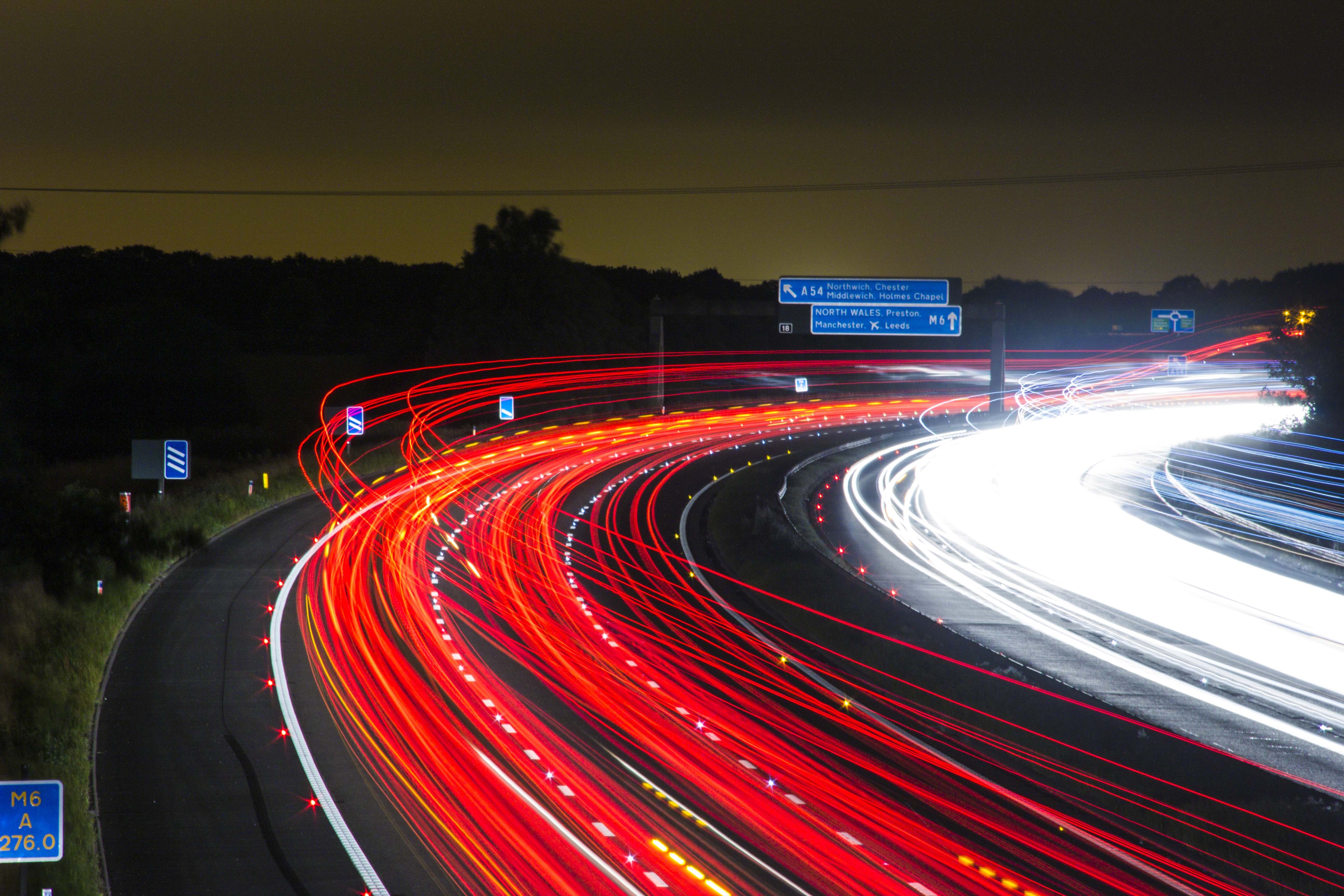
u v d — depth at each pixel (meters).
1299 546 32.25
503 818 12.07
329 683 17.08
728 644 19.97
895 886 10.44
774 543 30.20
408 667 18.00
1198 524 35.69
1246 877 10.76
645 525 33.06
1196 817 12.35
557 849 11.27
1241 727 16.11
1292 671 19.12
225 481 36.22
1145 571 28.06
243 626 20.42
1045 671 18.98
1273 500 40.97
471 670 17.88
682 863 10.91
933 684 17.38
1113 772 13.75
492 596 23.38
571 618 21.66
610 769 13.55
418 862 10.94
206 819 12.03
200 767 13.59
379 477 41.00
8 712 14.41
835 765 13.81
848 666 18.59
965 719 15.73
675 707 16.09
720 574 26.80
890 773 13.53
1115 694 17.67
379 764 13.72
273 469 39.41
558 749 14.26
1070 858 11.15
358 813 12.17
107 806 12.40
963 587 25.94
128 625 20.38
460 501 35.88
